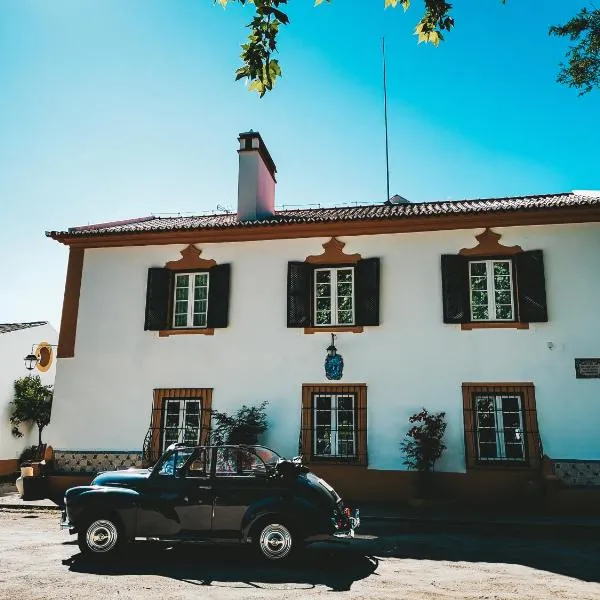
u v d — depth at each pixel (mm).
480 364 12117
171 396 13414
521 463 11617
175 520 7320
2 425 19375
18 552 7766
